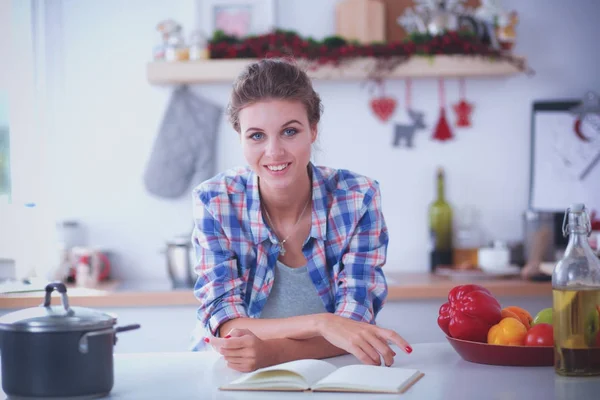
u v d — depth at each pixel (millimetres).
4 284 2949
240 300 1702
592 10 3479
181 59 3244
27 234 3373
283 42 3209
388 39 3451
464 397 1179
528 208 3441
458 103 3449
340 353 1616
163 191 3375
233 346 1421
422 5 3301
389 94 3451
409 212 3461
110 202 3424
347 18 3359
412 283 2980
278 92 1583
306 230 1800
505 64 3256
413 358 1512
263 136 1614
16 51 3369
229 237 1753
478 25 3285
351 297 1711
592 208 3416
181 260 3049
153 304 2891
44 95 3400
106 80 3420
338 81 3432
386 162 3461
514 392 1205
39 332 1170
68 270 3203
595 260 1314
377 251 1789
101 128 3418
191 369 1433
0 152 3379
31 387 1179
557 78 3475
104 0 3416
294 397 1201
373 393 1214
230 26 3389
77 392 1185
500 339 1429
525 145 3467
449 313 1528
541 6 3475
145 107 3428
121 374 1389
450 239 3389
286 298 1796
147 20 3426
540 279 3051
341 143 3449
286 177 1630
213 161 3408
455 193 3467
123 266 3424
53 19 3402
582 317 1301
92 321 1196
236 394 1229
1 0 3348
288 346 1511
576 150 3424
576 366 1306
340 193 1796
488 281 3057
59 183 3416
